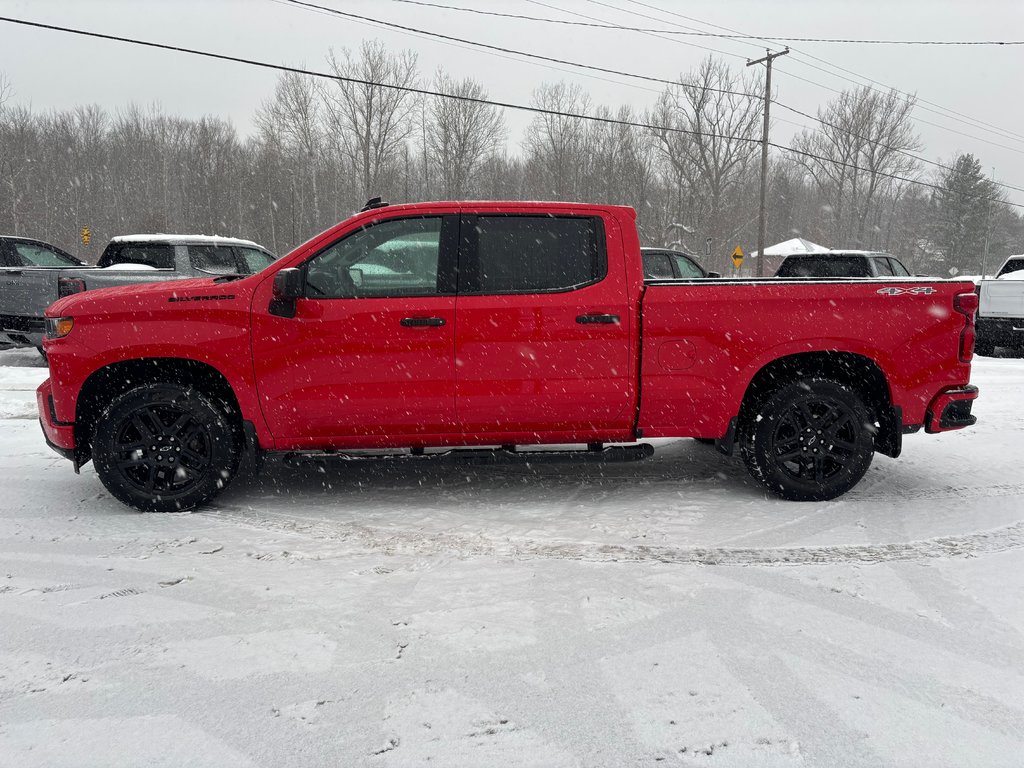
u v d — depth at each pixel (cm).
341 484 459
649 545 343
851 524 373
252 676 225
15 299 927
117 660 236
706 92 4444
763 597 281
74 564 321
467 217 394
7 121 5481
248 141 5941
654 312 391
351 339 382
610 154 4922
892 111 5522
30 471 488
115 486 393
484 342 386
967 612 268
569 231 397
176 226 5766
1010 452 536
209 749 189
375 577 304
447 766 181
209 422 392
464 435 403
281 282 364
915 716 202
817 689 215
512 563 320
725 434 405
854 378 424
